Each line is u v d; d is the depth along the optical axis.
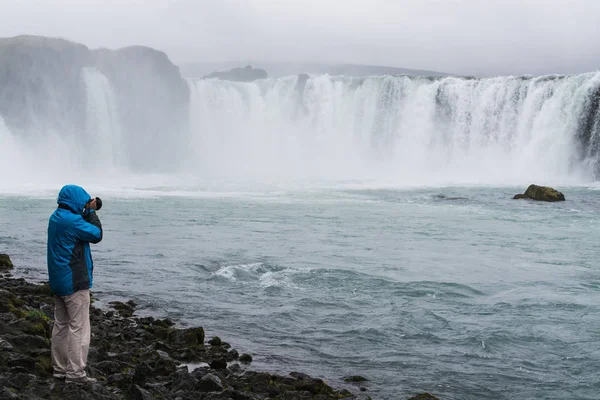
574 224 24.47
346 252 18.17
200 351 9.23
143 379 7.53
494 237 21.30
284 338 10.30
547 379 8.70
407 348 9.89
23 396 6.11
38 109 49.25
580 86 45.38
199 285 13.89
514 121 49.56
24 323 8.63
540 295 13.33
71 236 6.57
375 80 57.00
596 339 10.36
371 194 35.44
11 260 16.39
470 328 10.91
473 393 8.19
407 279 14.76
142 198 32.38
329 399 7.46
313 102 59.53
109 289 13.38
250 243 19.44
